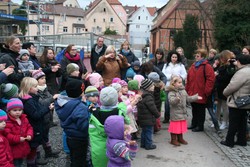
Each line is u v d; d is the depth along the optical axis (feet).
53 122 23.30
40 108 13.93
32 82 13.97
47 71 19.76
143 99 18.19
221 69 21.74
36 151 14.82
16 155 12.78
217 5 70.44
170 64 25.48
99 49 24.32
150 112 18.51
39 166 15.28
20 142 12.86
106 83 20.92
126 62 21.98
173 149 19.02
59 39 36.42
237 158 17.42
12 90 13.55
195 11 91.50
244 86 18.07
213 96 24.43
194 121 23.80
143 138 19.15
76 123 12.84
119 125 11.59
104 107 12.71
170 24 97.91
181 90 19.88
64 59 21.25
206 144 20.12
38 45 38.24
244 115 19.29
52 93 19.93
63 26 228.22
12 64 16.02
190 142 20.51
